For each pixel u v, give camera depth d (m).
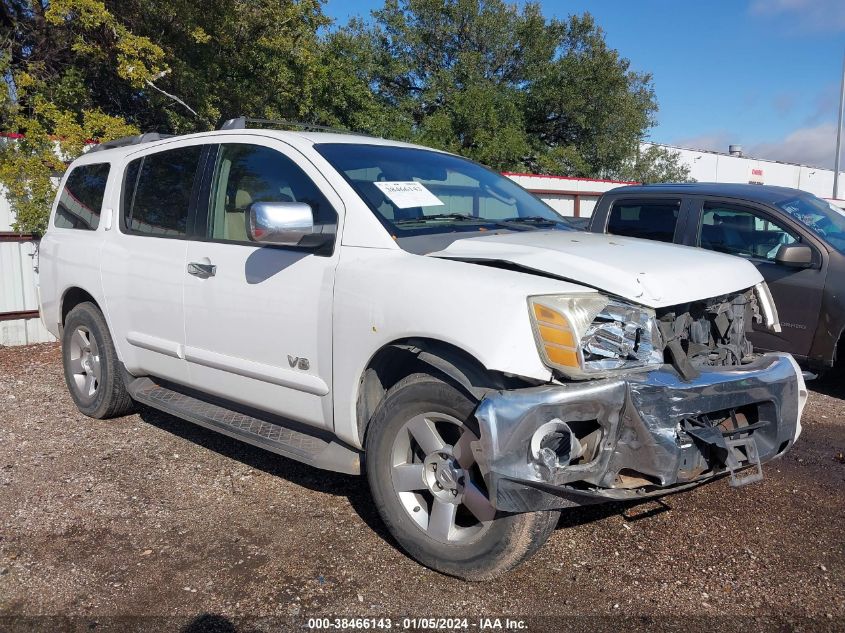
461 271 3.09
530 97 30.67
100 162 5.41
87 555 3.43
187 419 4.35
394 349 3.31
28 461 4.61
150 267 4.52
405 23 30.12
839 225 6.50
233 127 4.41
